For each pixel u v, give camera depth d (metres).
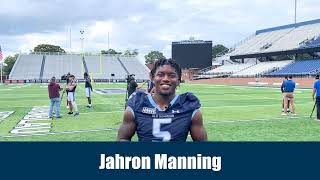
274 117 15.50
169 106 2.98
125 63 89.06
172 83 3.00
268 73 60.78
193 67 75.75
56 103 15.45
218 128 12.22
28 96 31.12
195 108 3.03
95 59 88.50
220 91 39.59
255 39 79.81
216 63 85.81
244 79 60.97
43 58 85.06
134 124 3.03
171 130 2.95
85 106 21.03
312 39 61.06
